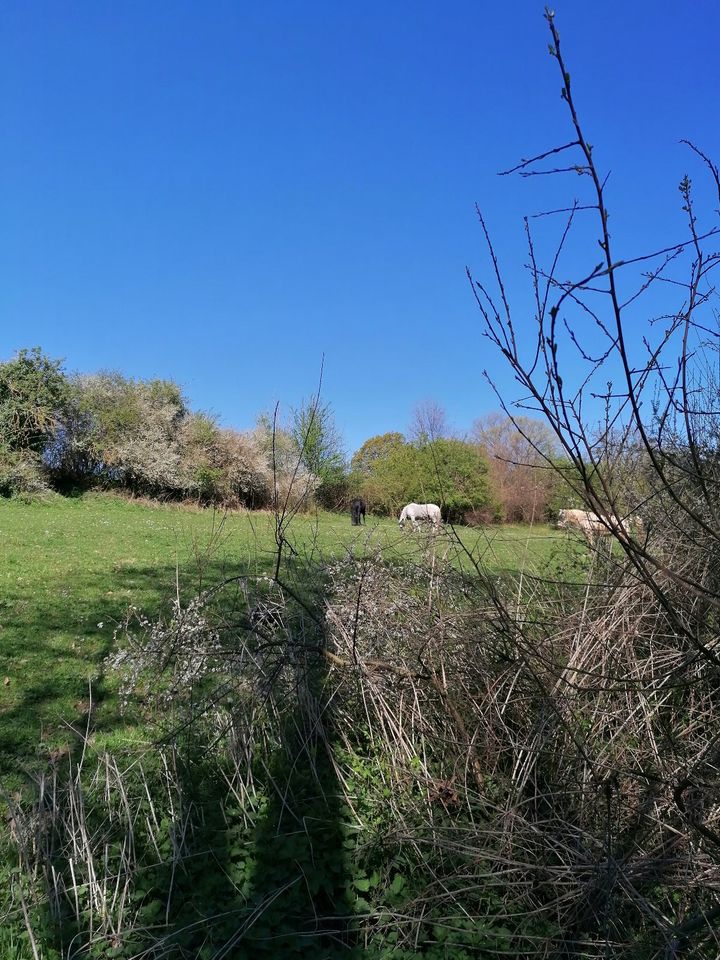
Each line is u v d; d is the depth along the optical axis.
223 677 4.20
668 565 3.35
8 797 3.40
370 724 3.73
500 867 3.02
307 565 4.40
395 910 2.96
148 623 4.90
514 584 3.90
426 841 3.04
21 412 26.80
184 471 28.95
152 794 3.70
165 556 13.09
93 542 14.73
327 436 24.59
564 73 1.75
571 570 4.14
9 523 17.69
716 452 3.25
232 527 18.94
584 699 3.32
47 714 5.17
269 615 4.17
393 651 3.79
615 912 2.75
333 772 3.67
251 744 3.80
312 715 3.78
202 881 3.12
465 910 2.92
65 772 4.11
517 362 2.05
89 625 7.64
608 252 1.80
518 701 3.44
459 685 3.61
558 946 2.78
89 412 28.66
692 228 1.95
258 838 3.31
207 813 3.54
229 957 2.73
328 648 3.95
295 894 3.01
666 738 3.10
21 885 3.04
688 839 2.77
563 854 2.96
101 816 3.50
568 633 3.47
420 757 3.60
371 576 3.99
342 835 3.35
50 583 9.81
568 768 3.12
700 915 2.43
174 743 3.82
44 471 27.62
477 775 3.39
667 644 3.52
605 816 3.01
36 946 2.77
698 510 3.47
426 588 3.94
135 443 28.94
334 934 2.95
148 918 2.96
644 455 3.57
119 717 5.04
